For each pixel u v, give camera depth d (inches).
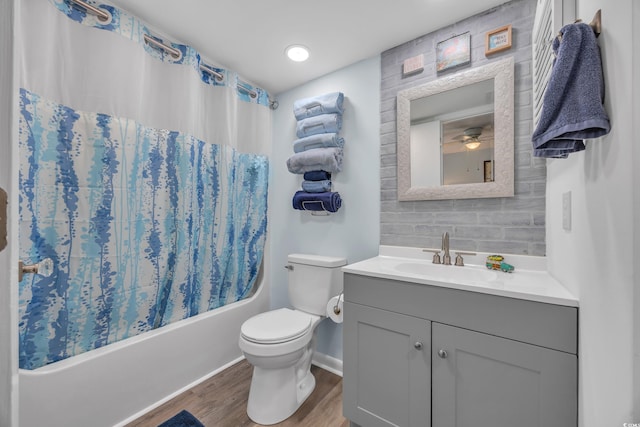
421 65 63.0
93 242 51.4
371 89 70.7
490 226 54.8
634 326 20.8
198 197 69.3
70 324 49.1
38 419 43.9
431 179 60.9
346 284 53.1
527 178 51.3
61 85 47.2
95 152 51.1
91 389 49.7
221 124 74.1
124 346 54.5
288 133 88.2
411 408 44.9
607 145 25.0
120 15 53.2
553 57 32.2
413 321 44.8
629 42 21.2
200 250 70.8
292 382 58.9
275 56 71.2
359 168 72.1
